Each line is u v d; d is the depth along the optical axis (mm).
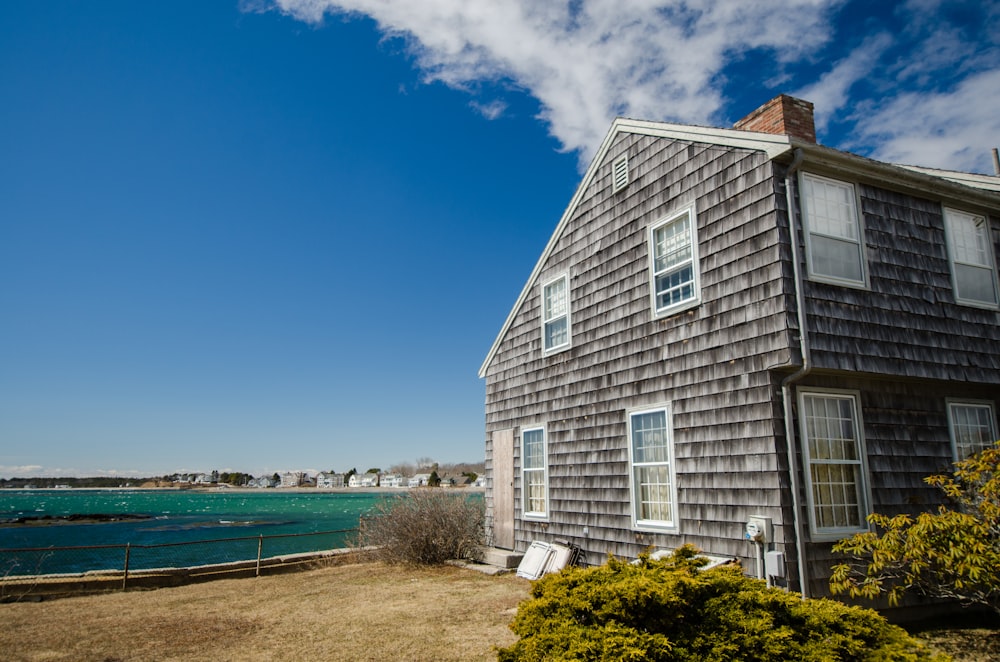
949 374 8609
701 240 9055
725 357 8398
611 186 11352
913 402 8656
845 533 7602
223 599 10047
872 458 8086
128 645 7258
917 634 7355
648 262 10164
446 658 6523
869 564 7203
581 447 11328
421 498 13906
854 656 4105
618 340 10672
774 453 7500
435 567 12844
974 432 9086
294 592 10570
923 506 8273
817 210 8164
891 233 8719
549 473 12164
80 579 10852
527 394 13266
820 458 7746
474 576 11781
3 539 31062
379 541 13820
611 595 4312
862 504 7883
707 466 8484
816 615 4398
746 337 8086
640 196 10531
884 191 8852
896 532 6684
